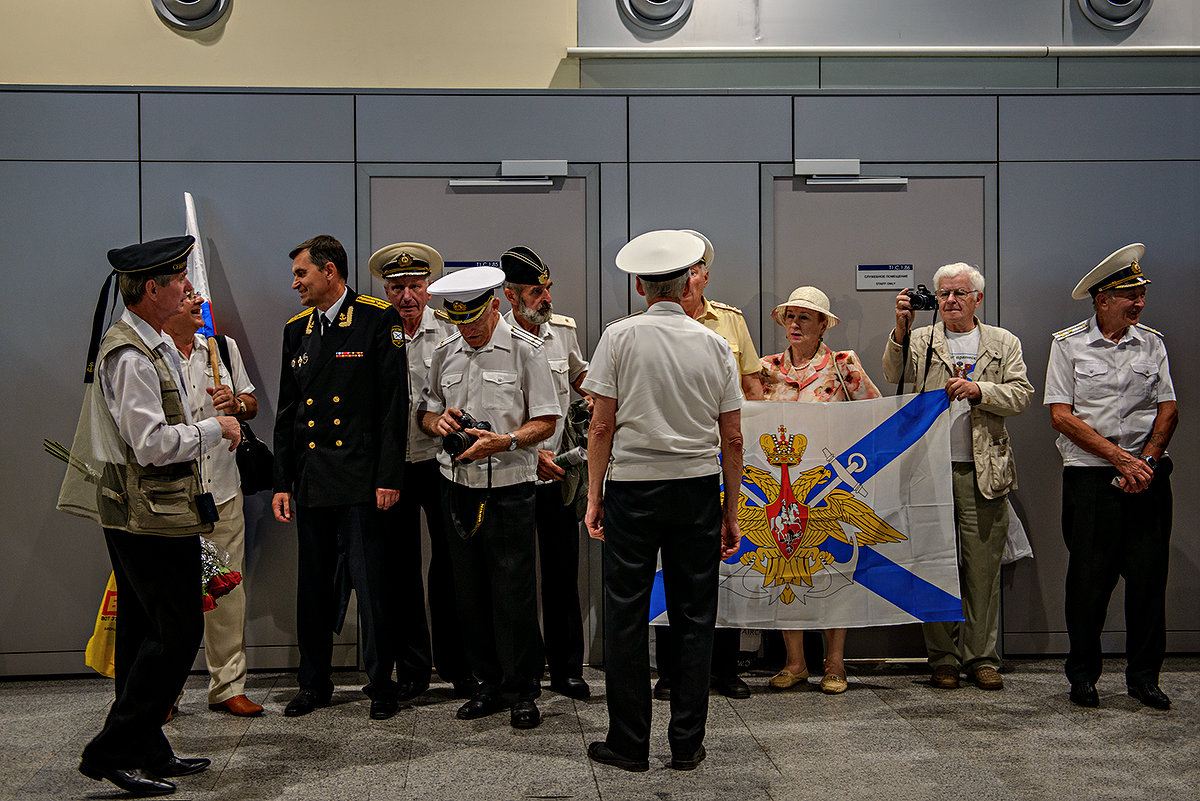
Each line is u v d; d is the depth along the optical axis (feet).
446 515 12.34
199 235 14.61
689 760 10.63
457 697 13.39
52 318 14.53
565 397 13.50
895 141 15.25
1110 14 16.48
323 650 12.80
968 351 13.99
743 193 15.15
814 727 12.09
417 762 10.88
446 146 14.93
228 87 14.74
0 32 15.98
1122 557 13.14
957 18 16.46
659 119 15.08
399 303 13.20
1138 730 11.91
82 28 16.06
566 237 15.06
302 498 12.51
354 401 12.46
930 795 9.91
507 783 10.27
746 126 15.14
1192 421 15.49
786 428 13.66
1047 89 15.33
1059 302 15.40
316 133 14.82
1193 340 15.51
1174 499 15.51
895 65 16.47
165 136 14.65
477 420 12.16
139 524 9.52
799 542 13.62
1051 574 15.37
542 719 12.43
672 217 15.12
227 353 13.65
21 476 14.49
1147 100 15.43
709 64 16.47
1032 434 15.38
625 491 10.61
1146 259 15.49
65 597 14.58
